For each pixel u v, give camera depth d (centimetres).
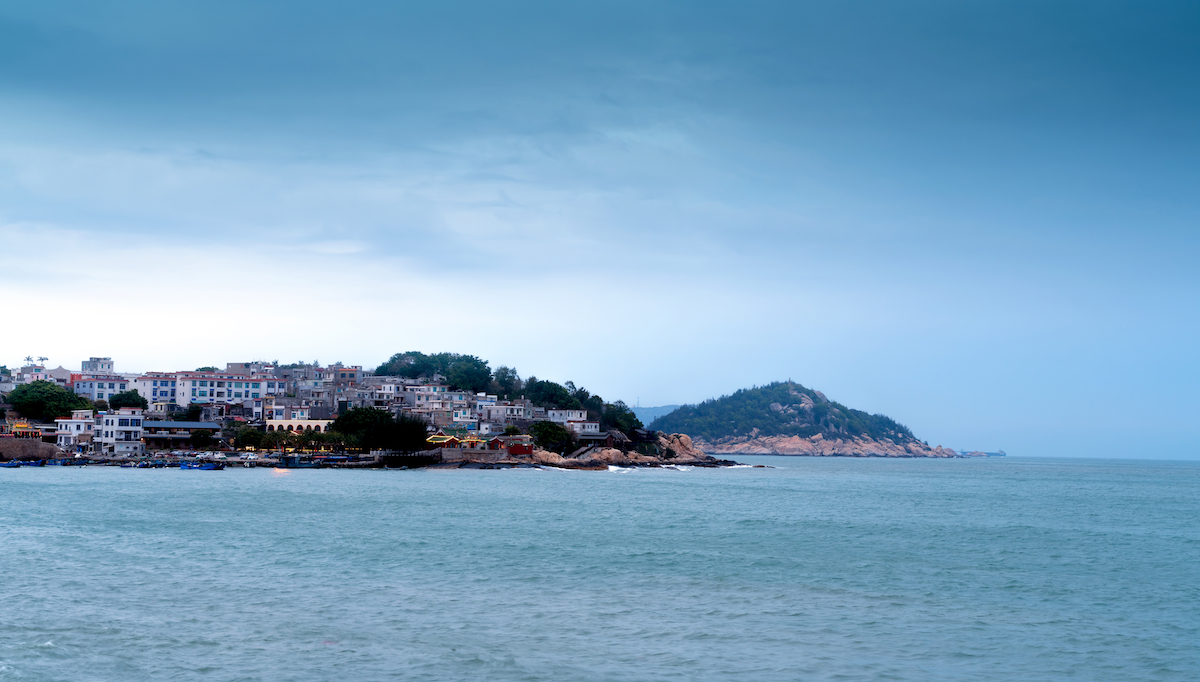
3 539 8106
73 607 5422
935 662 4697
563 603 5894
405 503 12975
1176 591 6656
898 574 7219
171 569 6769
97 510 10856
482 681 4241
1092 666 4672
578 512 12125
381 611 5534
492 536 9112
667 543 8850
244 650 4628
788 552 8362
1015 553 8575
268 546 8069
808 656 4759
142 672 4256
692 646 4906
